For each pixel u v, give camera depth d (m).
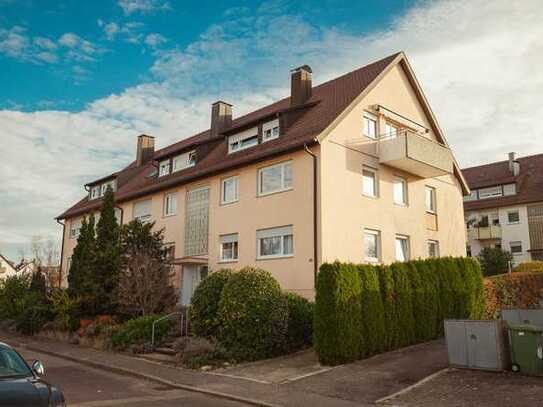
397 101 22.89
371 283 14.48
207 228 22.80
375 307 14.42
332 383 11.53
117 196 29.42
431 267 16.81
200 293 15.95
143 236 21.69
